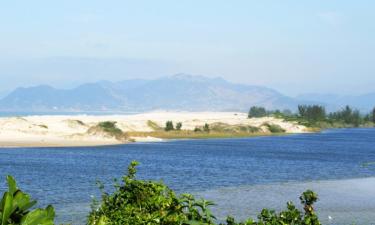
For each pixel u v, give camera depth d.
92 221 8.95
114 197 9.82
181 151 112.12
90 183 53.38
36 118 174.38
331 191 53.50
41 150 98.12
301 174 71.44
